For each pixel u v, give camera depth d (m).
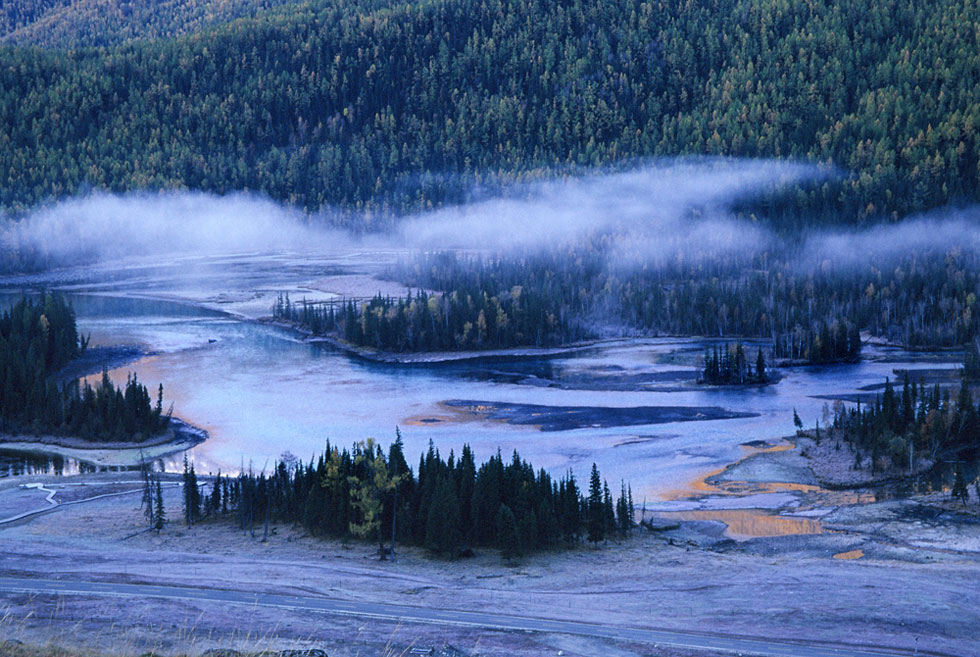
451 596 81.31
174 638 57.72
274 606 72.88
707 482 147.88
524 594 83.88
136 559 95.56
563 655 61.75
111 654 47.44
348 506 112.19
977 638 71.31
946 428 159.00
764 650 65.69
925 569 96.88
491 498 110.19
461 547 105.75
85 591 76.00
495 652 61.56
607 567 98.75
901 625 73.69
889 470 146.62
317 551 104.56
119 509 129.00
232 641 53.16
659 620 73.75
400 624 67.94
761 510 131.00
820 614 76.25
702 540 115.75
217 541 108.88
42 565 90.44
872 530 118.38
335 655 57.25
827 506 132.00
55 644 48.28
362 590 82.56
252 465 163.88
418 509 112.19
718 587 87.81
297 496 122.81
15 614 64.31
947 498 130.50
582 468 157.38
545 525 108.62
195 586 79.88
